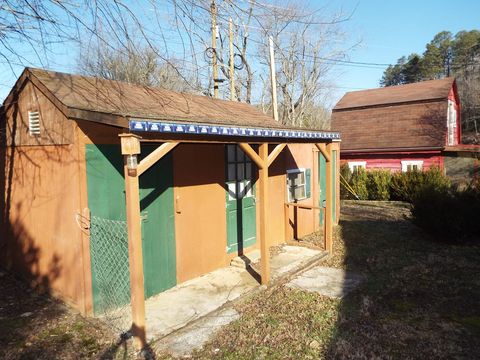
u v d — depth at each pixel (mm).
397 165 19859
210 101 8469
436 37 57406
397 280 6371
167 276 5957
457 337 4375
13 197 6406
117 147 5203
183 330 4633
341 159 21547
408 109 20984
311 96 24188
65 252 5191
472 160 17797
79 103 4777
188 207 6336
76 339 4391
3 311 5176
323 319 4902
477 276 6480
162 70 12164
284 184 8992
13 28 5090
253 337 4445
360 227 10922
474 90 38375
